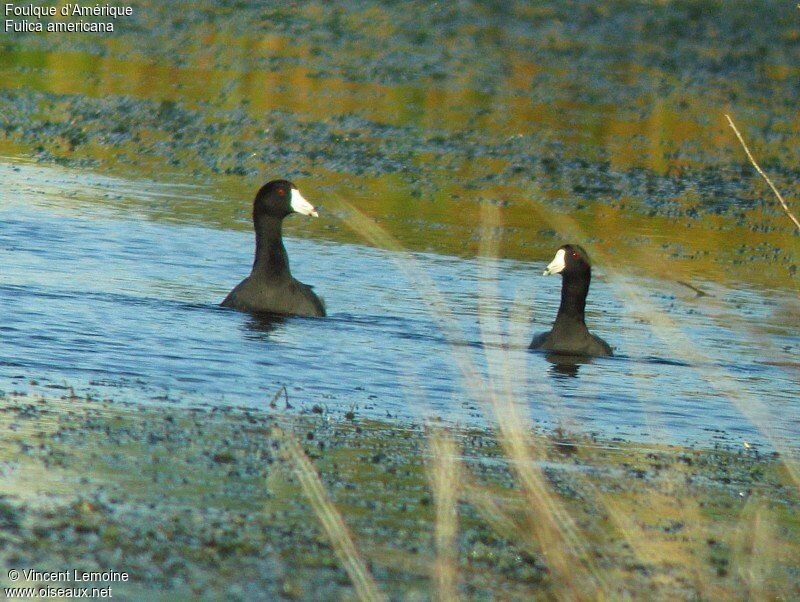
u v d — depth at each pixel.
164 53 45.97
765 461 12.24
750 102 45.16
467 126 37.25
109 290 17.84
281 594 7.59
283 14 57.22
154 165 29.64
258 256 17.95
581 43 56.09
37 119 33.72
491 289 7.82
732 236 26.88
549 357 16.89
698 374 16.14
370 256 22.45
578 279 17.17
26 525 8.19
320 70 44.88
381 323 17.52
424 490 10.02
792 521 10.17
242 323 16.77
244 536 8.52
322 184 28.91
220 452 10.49
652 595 8.04
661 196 30.59
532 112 40.34
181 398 12.51
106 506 8.76
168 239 22.08
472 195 28.97
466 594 7.96
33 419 10.93
